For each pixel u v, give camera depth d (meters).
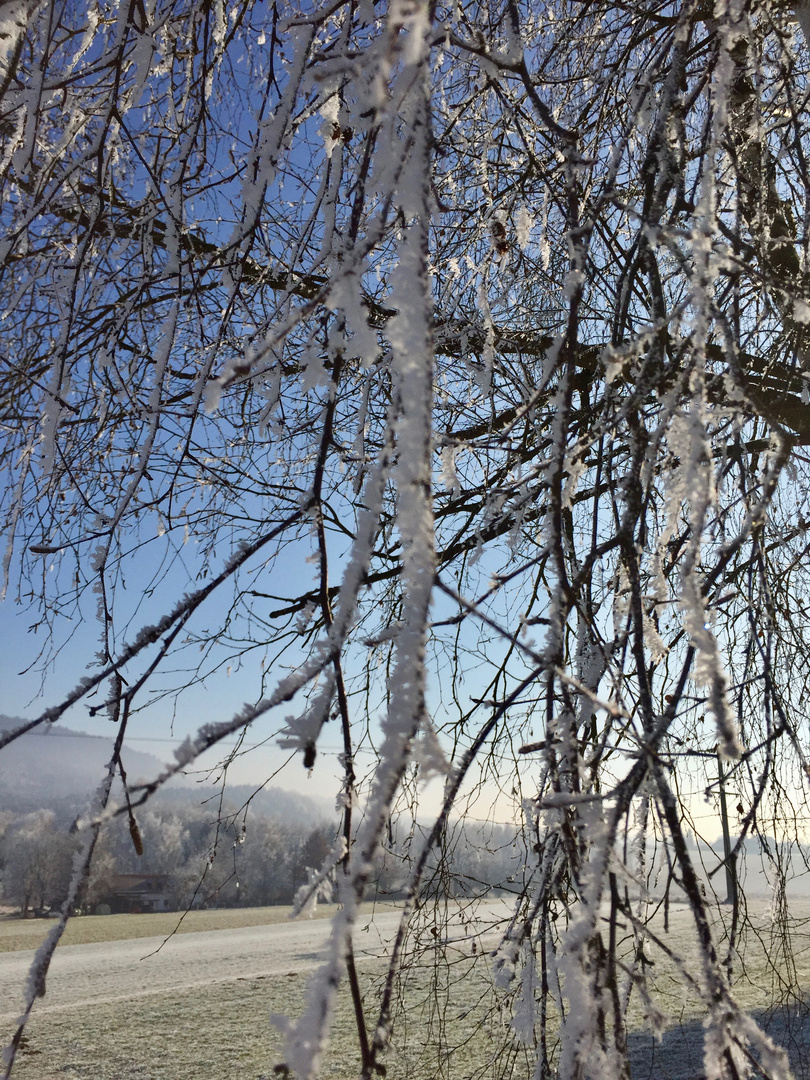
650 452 1.04
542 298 2.70
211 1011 8.57
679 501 1.01
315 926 17.97
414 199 0.71
